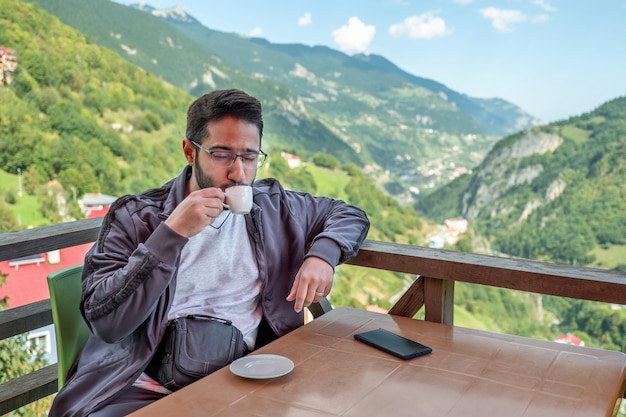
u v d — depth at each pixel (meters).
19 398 1.77
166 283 1.32
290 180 32.19
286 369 1.21
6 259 1.64
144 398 1.38
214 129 1.45
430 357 1.31
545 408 1.09
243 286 1.57
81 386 1.39
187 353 1.41
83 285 1.38
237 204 1.40
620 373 1.24
